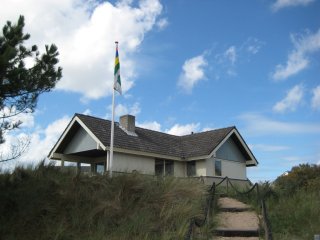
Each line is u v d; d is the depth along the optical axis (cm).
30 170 1360
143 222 1225
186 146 3147
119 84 1919
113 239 1129
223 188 2125
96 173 1476
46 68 1150
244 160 3425
